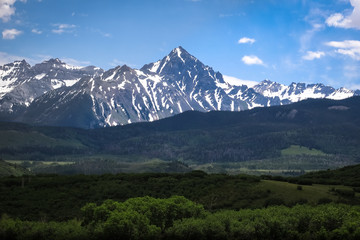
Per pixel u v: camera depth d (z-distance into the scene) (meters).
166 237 72.19
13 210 95.50
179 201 80.69
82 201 103.69
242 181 115.00
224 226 73.00
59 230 72.25
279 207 86.25
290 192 103.00
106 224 67.88
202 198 106.19
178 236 71.75
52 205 100.19
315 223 72.50
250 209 87.62
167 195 108.94
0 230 71.69
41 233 71.75
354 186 113.69
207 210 94.00
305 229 73.06
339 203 88.38
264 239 71.81
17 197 104.06
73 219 84.25
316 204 91.94
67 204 100.94
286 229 71.81
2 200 101.69
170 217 75.81
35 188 113.19
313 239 70.38
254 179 115.62
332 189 105.38
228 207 99.19
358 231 66.75
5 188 111.75
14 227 72.31
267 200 98.06
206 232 71.69
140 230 69.44
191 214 78.56
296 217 75.00
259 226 72.25
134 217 69.38
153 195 108.62
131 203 77.56
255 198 101.94
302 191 103.62
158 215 74.88
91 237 69.88
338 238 68.38
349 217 71.81
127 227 67.81
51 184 116.00
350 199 98.06
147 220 70.88
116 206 75.06
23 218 89.00
